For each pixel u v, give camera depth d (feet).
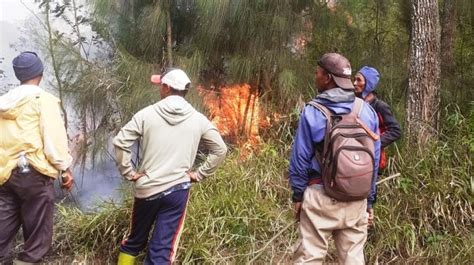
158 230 11.41
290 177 9.91
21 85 11.11
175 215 11.51
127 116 16.14
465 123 16.43
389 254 13.46
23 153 10.74
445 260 13.07
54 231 13.57
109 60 17.07
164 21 16.40
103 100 16.37
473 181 14.40
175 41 17.43
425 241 13.71
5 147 10.77
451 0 18.63
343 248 9.94
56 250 13.25
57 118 11.07
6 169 10.73
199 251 12.71
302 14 17.38
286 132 17.13
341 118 9.52
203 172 11.91
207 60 17.11
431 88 16.03
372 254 13.26
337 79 9.77
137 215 11.67
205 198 14.46
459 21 19.06
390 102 17.54
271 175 15.75
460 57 19.12
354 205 9.64
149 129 11.29
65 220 13.84
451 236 13.48
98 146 16.39
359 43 18.70
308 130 9.62
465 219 14.01
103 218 13.48
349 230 9.85
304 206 9.77
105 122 16.62
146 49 16.96
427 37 15.99
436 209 13.96
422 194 14.26
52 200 11.32
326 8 17.63
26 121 10.77
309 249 9.78
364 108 9.86
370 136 9.57
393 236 13.48
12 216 11.19
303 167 9.68
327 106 9.64
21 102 10.72
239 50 16.92
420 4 16.03
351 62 18.34
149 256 11.44
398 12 18.88
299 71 17.37
